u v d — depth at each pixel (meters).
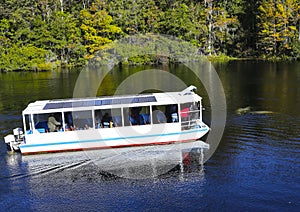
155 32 75.50
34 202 17.64
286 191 17.59
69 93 44.00
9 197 18.11
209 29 85.25
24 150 22.69
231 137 24.64
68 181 19.48
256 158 21.27
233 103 35.09
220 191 17.88
